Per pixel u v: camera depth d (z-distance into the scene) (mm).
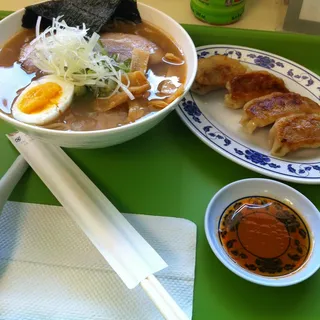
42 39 373
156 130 425
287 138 397
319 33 533
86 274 320
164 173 391
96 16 406
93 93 376
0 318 295
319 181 376
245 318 307
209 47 492
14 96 368
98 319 299
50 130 315
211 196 377
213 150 413
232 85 448
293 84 474
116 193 373
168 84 388
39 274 318
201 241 346
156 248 336
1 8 535
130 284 292
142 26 436
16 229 342
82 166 390
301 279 305
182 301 309
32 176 376
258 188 371
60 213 353
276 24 551
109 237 318
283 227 348
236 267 317
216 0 517
